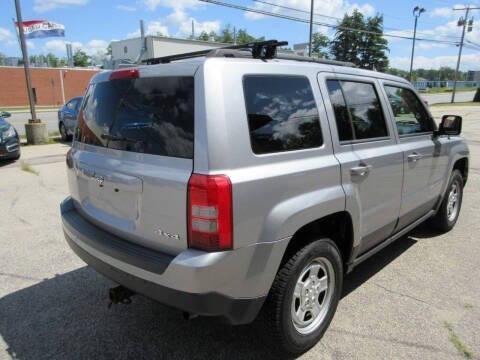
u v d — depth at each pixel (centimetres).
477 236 507
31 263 427
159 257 238
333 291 303
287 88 268
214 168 221
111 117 279
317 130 283
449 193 496
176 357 282
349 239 317
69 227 310
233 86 235
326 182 279
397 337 303
